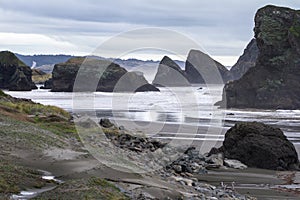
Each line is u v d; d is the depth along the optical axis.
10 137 24.41
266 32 133.00
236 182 25.17
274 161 30.75
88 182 16.22
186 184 21.75
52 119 35.62
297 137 52.38
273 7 139.00
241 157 31.73
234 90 120.69
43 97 115.75
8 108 37.16
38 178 17.33
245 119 75.69
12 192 15.09
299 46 126.56
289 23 135.50
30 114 38.59
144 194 16.59
